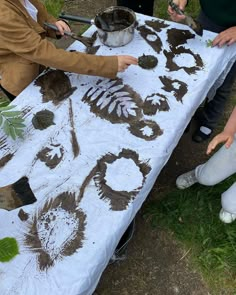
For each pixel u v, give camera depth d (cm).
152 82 169
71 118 160
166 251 209
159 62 176
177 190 230
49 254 124
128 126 156
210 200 224
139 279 201
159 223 218
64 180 141
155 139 152
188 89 166
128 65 171
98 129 156
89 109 162
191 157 248
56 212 133
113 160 146
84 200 136
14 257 123
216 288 197
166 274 202
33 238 128
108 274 203
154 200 227
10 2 169
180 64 175
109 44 183
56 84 172
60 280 119
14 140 154
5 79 193
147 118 158
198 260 205
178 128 156
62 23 206
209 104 234
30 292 116
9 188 133
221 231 213
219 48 179
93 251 124
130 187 139
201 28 183
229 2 195
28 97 168
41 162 147
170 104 162
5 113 157
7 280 119
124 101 164
